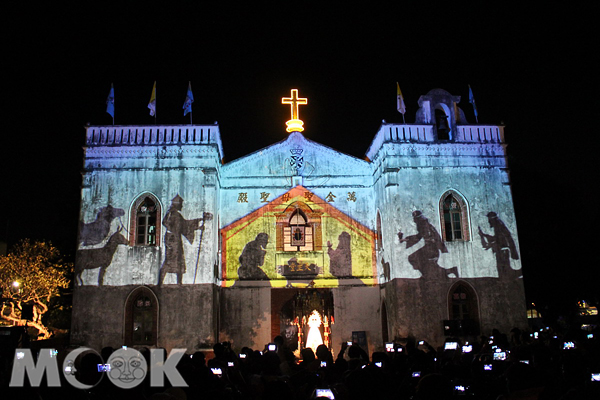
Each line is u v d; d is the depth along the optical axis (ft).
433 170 82.38
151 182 80.28
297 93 97.60
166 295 76.54
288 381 31.04
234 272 86.84
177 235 78.54
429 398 17.12
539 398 19.19
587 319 117.91
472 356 43.45
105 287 76.64
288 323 88.58
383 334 85.46
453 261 79.46
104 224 78.64
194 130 82.38
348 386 20.71
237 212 89.04
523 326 78.23
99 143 81.15
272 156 91.66
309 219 89.81
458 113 85.76
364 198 91.15
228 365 36.91
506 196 82.64
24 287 109.40
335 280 87.66
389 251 80.59
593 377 24.58
